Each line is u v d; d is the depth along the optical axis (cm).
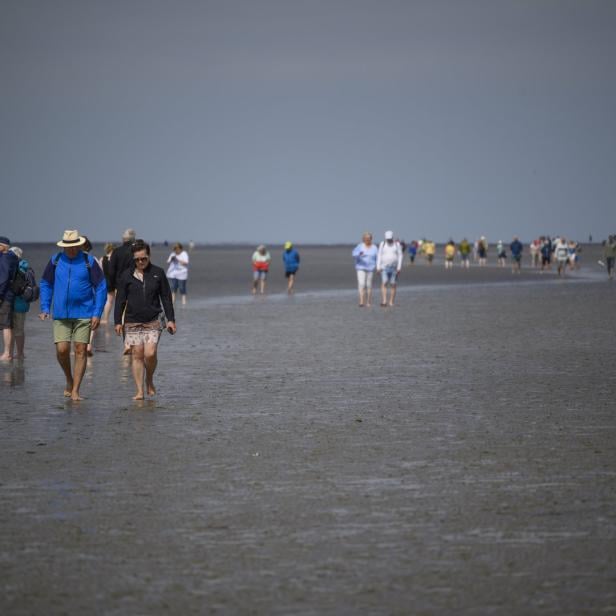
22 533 2336
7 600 1892
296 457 3195
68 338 4475
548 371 5466
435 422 3850
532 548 2200
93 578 2014
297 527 2378
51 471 2997
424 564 2092
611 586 1952
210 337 7600
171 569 2069
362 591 1930
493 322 9019
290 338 7506
